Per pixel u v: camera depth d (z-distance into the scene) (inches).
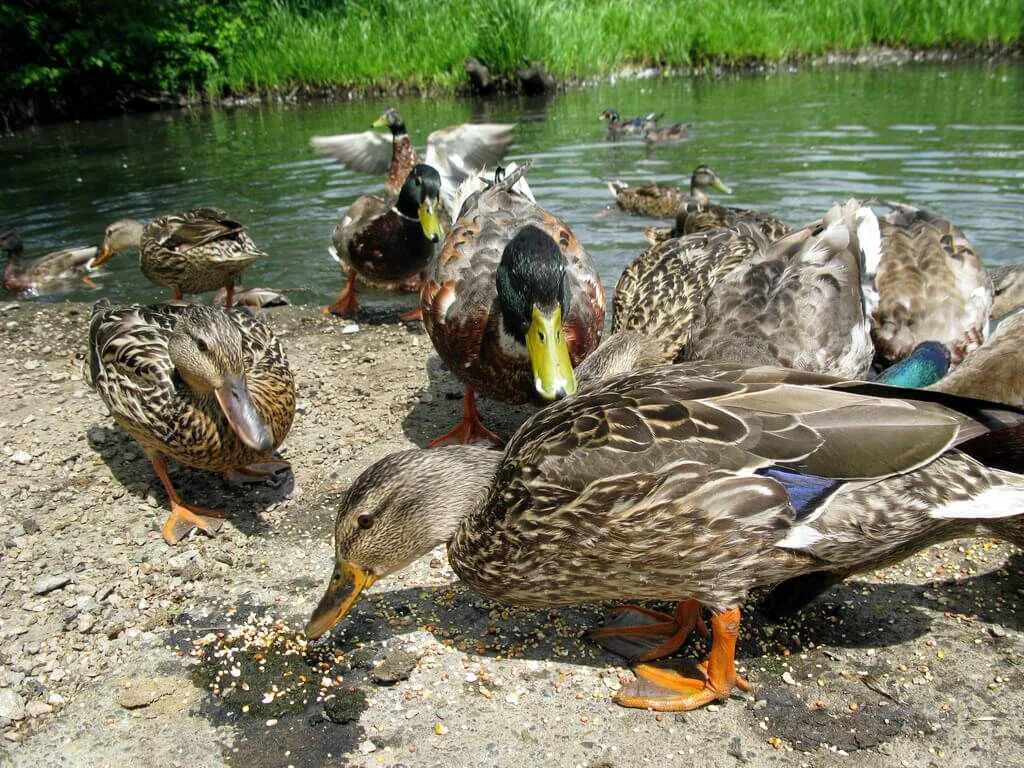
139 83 158.4
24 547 29.3
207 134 119.4
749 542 20.9
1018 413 21.3
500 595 23.8
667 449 21.1
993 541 28.5
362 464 35.0
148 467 34.4
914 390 21.3
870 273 37.8
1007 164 73.9
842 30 157.6
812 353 32.4
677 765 20.9
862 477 20.5
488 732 22.0
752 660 24.1
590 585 22.4
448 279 35.4
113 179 90.1
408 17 166.2
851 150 83.8
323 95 157.8
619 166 87.4
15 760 21.5
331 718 22.5
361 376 43.5
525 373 33.9
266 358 32.8
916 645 24.3
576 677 23.8
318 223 71.1
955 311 39.3
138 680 23.8
